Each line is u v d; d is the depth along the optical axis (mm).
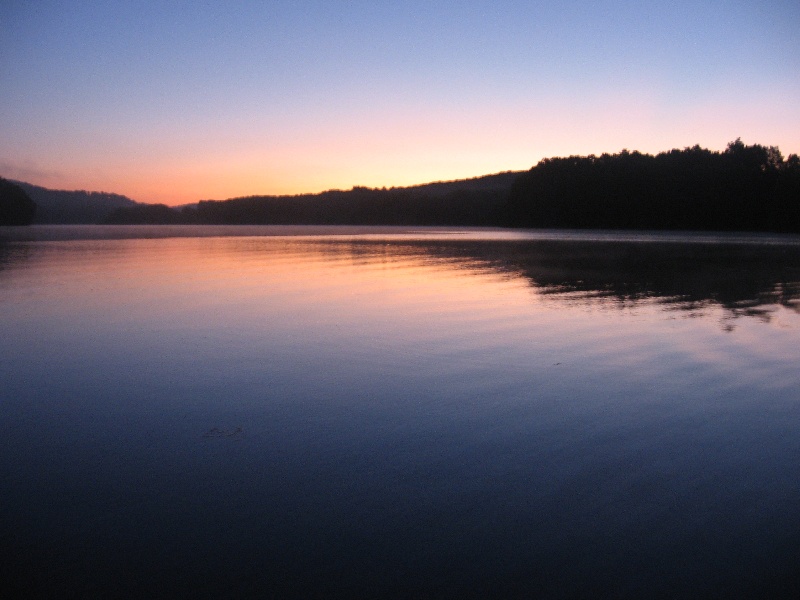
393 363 6301
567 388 5430
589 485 3566
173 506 3355
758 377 5734
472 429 4457
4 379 5816
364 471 3773
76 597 2576
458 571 2734
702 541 2973
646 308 9547
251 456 4008
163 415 4809
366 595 2570
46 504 3389
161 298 10805
